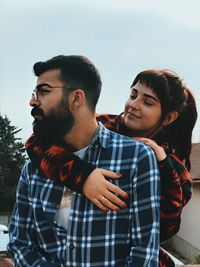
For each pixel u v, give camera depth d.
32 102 2.30
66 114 2.27
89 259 2.22
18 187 2.48
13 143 47.25
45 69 2.29
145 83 2.70
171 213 2.41
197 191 20.56
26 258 2.39
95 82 2.29
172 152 2.86
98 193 2.21
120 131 2.83
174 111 2.75
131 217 2.26
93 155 2.31
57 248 2.31
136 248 2.24
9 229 2.54
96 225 2.23
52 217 2.30
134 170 2.27
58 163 2.26
